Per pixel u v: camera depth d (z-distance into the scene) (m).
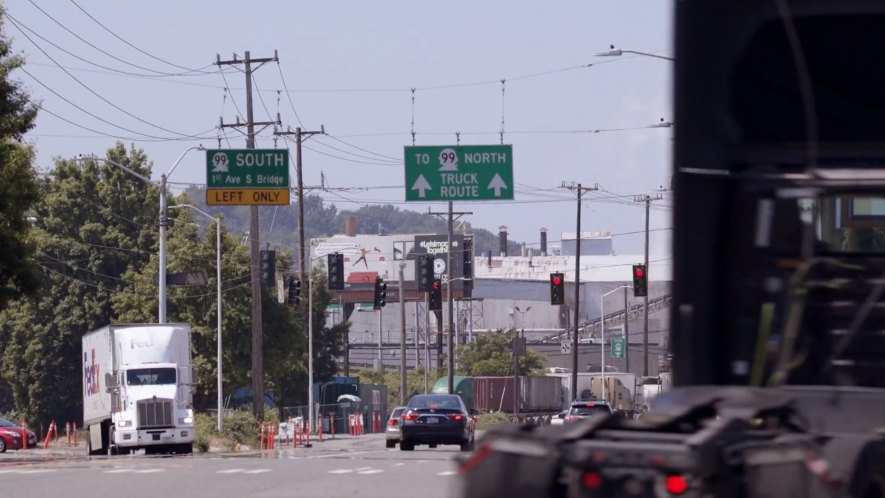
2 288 130.75
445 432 118.56
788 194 32.97
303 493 64.25
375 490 65.94
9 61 127.38
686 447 26.44
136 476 76.44
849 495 27.34
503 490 28.27
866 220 34.03
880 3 31.62
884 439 28.42
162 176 161.00
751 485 26.61
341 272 185.25
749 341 32.81
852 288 32.72
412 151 130.88
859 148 32.81
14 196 126.88
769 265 33.09
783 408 29.03
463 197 130.38
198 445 162.00
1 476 76.88
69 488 67.25
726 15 32.94
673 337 33.22
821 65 32.97
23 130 129.62
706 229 33.19
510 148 130.25
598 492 26.92
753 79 33.19
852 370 32.25
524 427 29.38
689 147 33.25
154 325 150.50
